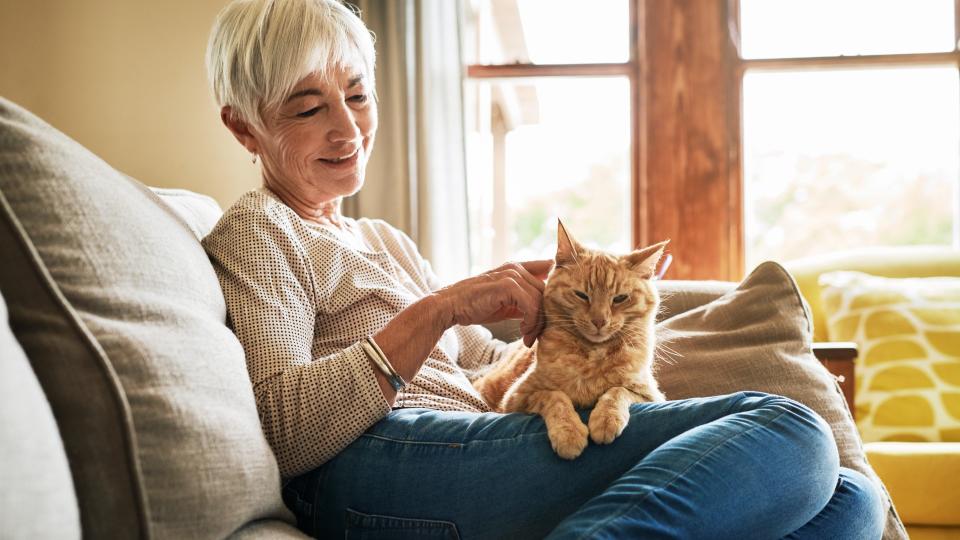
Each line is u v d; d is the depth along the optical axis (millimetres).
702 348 1693
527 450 1096
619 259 1531
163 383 873
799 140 3117
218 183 2773
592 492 1069
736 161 3014
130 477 816
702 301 2006
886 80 3059
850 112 3088
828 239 3180
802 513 991
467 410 1355
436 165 2883
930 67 3002
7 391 677
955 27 3002
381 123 2867
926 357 2314
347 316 1331
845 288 2516
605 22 3115
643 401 1345
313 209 1519
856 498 1088
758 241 3189
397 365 1156
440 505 1091
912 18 3023
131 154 2660
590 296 1412
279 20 1346
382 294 1351
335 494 1139
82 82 2613
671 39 2994
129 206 1002
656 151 3002
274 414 1115
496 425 1146
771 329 1697
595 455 1080
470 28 3145
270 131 1413
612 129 3162
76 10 2607
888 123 3088
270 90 1359
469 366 1734
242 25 1368
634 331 1438
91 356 831
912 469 1874
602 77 3107
